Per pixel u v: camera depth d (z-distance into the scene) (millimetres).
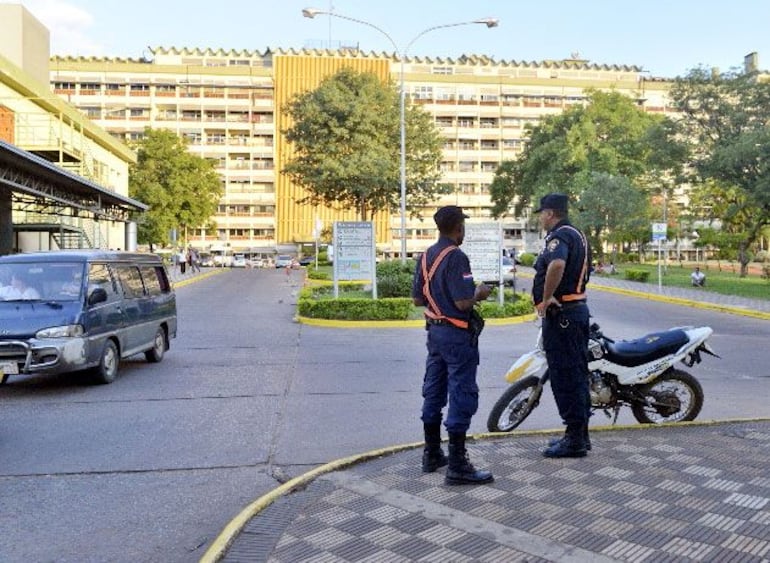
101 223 39562
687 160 37188
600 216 45594
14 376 10164
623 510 4219
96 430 6945
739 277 41969
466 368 4766
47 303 9094
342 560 3625
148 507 4805
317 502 4461
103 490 5156
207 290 31859
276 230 90250
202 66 90062
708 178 37531
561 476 4879
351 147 44531
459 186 95188
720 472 4922
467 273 4719
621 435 6027
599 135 51812
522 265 56656
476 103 95562
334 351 12867
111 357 9680
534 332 16391
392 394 8742
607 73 102125
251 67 90375
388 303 18094
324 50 94812
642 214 47625
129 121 88438
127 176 48219
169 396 8648
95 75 87938
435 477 4918
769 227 44875
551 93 97250
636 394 6449
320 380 9773
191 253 48875
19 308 9031
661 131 37406
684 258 79438
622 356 6312
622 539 3797
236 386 9312
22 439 6613
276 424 7160
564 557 3582
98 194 26375
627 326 18750
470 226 19406
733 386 9469
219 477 5461
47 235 31344
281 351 12859
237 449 6238
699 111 36406
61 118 29062
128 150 46031
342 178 42812
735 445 5652
